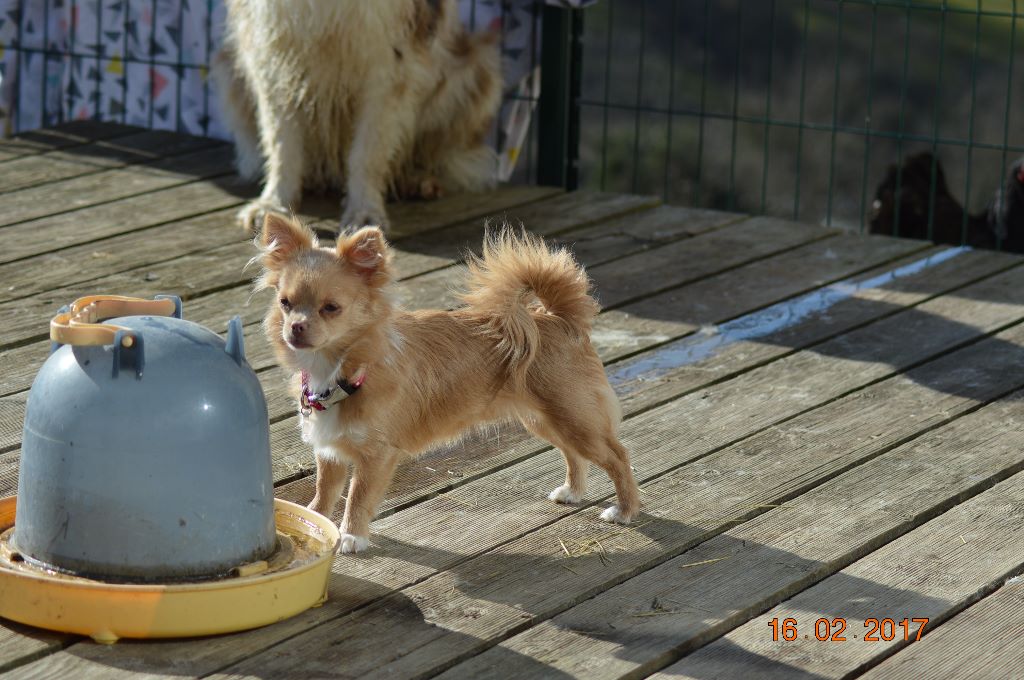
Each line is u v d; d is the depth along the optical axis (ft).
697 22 22.56
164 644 6.68
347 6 9.98
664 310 9.41
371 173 10.42
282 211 10.43
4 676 6.52
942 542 7.39
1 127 13.46
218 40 12.61
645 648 6.76
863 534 7.41
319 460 7.39
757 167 21.70
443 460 7.94
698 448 8.05
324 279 7.09
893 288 9.80
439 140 11.42
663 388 8.56
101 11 13.03
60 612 6.63
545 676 6.63
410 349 7.28
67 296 9.27
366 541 7.27
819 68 22.06
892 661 6.73
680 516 7.54
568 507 7.62
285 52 10.19
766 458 7.97
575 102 12.00
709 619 6.91
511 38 12.17
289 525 7.22
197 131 13.03
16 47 13.33
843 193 21.11
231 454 6.74
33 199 10.71
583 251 10.20
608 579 7.13
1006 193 13.05
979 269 10.10
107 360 6.68
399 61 10.32
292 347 7.09
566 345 7.41
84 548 6.70
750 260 10.15
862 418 8.32
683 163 22.07
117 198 10.85
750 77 22.39
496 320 7.48
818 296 9.67
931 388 8.61
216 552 6.75
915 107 21.45
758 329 9.22
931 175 12.37
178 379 6.68
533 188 11.84
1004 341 9.14
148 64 13.03
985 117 21.01
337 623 6.84
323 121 10.50
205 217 10.52
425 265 9.86
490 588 7.06
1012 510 7.61
